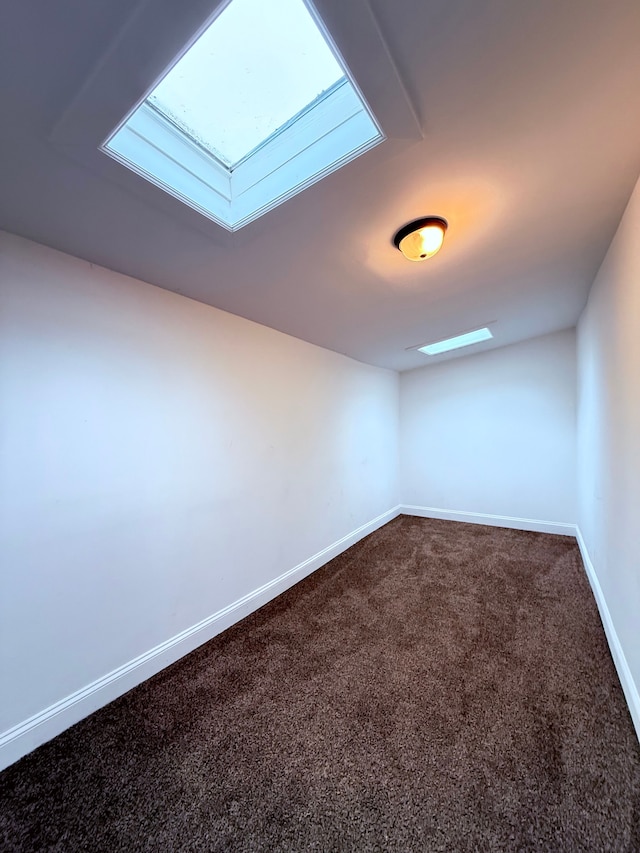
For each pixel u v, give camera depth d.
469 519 4.22
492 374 4.04
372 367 4.07
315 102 1.12
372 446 4.04
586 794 1.13
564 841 1.01
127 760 1.30
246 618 2.26
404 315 2.59
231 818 1.10
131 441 1.71
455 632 2.05
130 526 1.70
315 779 1.21
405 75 0.86
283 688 1.65
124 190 1.14
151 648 1.76
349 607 2.37
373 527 4.01
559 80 0.89
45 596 1.40
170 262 1.60
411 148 1.07
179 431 1.93
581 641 1.94
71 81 0.80
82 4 0.67
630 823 1.05
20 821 1.11
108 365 1.63
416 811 1.10
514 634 2.02
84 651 1.51
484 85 0.90
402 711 1.50
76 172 1.05
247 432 2.35
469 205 1.39
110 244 1.44
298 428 2.85
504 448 3.99
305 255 1.63
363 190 1.23
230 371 2.24
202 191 1.26
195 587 1.99
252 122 1.17
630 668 1.50
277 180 1.24
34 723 1.35
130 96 0.85
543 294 2.49
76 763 1.29
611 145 1.13
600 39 0.80
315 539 3.03
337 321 2.56
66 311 1.49
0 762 1.26
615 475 1.84
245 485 2.33
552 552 3.21
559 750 1.29
